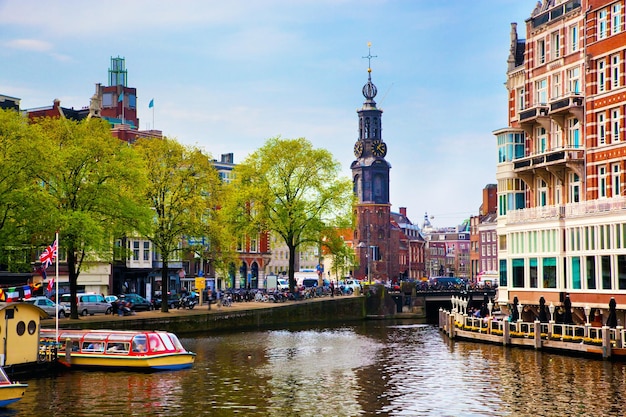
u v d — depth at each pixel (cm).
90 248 6128
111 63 13275
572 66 6306
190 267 11106
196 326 7194
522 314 6388
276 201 9188
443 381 4388
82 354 4728
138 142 7444
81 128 6406
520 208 6881
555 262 5988
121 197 6306
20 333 4394
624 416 3491
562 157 6175
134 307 7544
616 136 5878
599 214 5559
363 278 18388
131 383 4303
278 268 15750
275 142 9119
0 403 3544
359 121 18700
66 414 3584
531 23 6850
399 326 8662
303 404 3822
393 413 3631
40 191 5659
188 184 7244
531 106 6838
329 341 6600
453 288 11462
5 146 5584
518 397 3891
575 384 4138
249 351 5797
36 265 7825
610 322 4962
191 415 3594
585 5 6131
